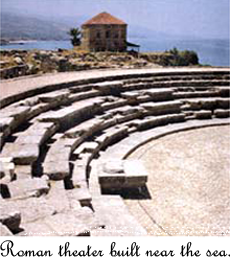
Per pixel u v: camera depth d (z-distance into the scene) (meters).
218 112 22.25
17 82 19.61
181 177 12.92
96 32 66.19
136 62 54.31
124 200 11.02
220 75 26.25
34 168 10.66
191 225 9.55
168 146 16.64
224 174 13.30
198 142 17.39
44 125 13.78
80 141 14.57
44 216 6.58
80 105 17.19
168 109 21.08
